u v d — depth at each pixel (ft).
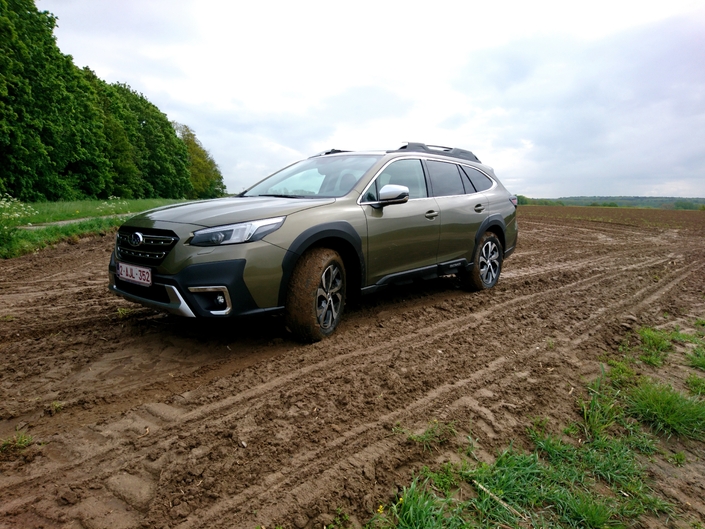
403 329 13.88
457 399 9.60
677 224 80.79
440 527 6.08
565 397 10.18
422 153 17.11
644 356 12.98
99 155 124.06
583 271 26.48
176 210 11.93
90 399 8.95
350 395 9.41
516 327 14.62
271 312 11.33
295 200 12.94
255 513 6.07
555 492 7.09
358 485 6.75
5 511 5.89
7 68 83.05
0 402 8.77
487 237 19.29
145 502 6.23
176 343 12.08
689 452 8.79
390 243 14.28
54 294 17.65
